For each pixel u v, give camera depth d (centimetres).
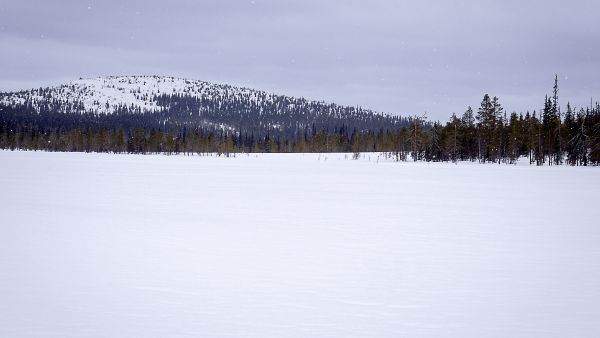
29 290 952
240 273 1100
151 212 2125
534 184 4066
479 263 1229
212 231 1653
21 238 1477
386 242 1499
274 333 746
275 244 1444
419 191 3372
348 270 1141
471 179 4697
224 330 758
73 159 8925
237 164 8200
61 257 1233
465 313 852
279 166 7575
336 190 3397
